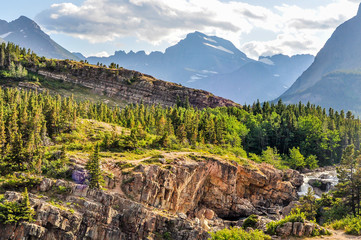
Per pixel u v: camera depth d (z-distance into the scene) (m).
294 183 150.88
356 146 198.00
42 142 114.56
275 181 138.25
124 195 93.88
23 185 80.56
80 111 176.25
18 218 69.88
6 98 169.88
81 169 91.69
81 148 114.81
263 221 95.12
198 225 91.62
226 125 199.25
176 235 87.62
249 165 139.62
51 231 73.00
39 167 87.62
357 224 75.75
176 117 189.62
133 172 98.75
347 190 96.88
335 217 97.00
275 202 138.50
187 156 124.88
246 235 69.50
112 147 121.38
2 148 100.50
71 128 135.88
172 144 141.88
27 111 138.75
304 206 103.06
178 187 108.75
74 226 75.25
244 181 136.38
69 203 79.06
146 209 87.94
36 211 73.25
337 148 197.00
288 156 193.38
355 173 95.56
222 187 126.94
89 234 78.06
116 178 97.94
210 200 127.50
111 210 82.94
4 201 72.06
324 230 75.31
